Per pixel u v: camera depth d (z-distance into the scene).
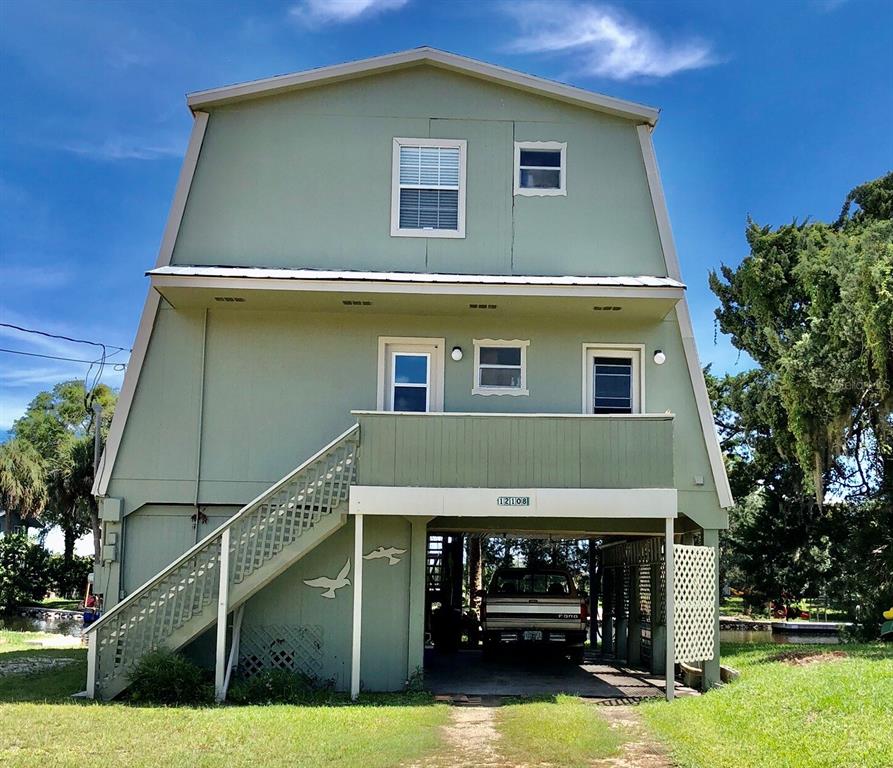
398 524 15.10
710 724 10.55
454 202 16.14
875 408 21.20
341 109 16.28
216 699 12.97
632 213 16.20
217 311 15.78
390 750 9.41
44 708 11.52
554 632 18.28
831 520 26.38
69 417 53.62
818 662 14.06
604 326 15.99
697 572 14.70
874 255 20.61
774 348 26.39
